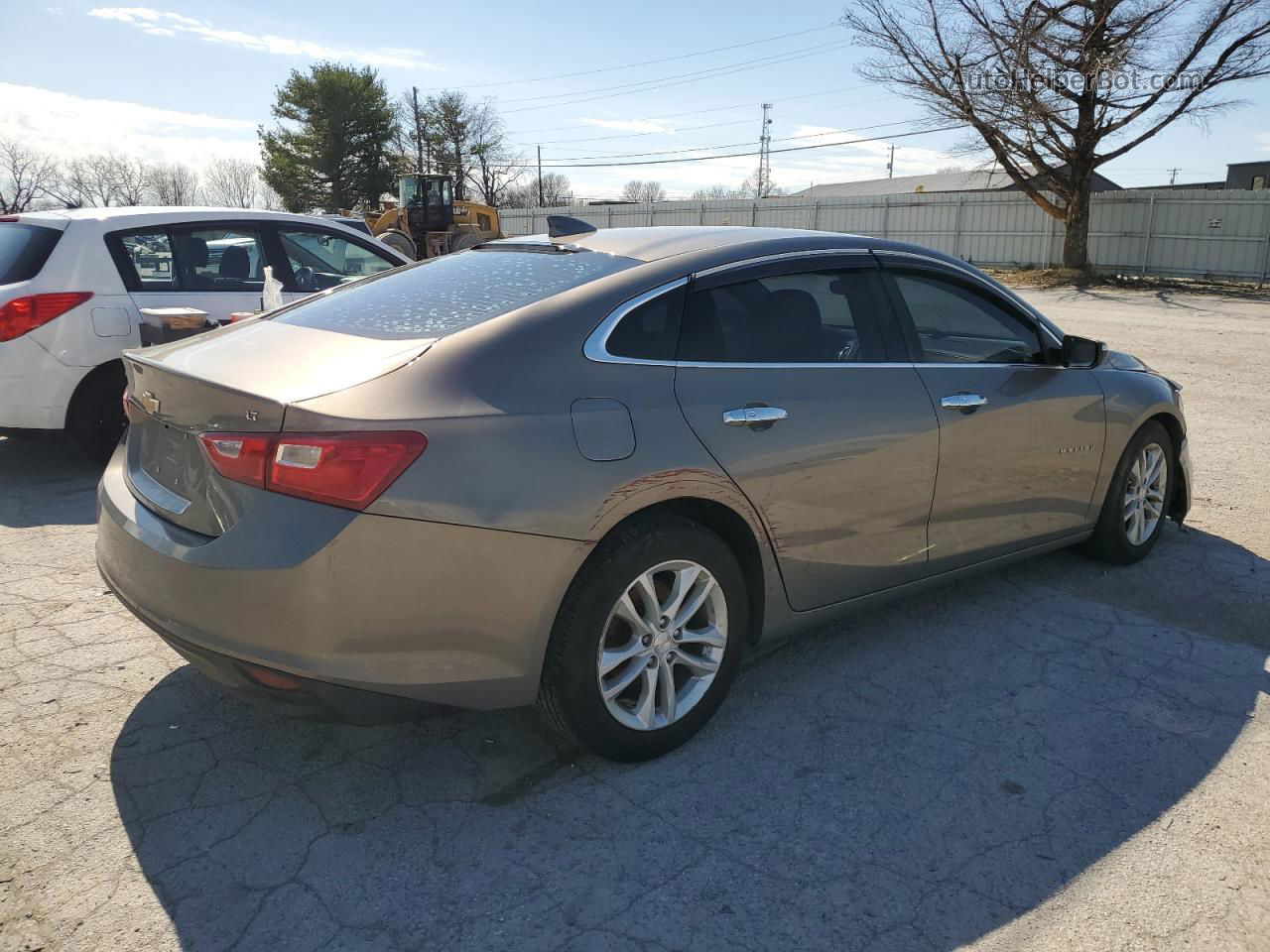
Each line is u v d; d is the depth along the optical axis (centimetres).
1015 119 2486
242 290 618
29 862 240
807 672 348
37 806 263
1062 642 375
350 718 246
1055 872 243
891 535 338
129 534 265
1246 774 287
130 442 306
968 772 286
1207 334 1462
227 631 237
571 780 279
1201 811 269
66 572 431
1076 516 417
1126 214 2655
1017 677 346
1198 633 385
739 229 342
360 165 5434
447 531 238
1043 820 264
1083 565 456
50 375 546
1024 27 2377
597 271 299
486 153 6284
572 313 276
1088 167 2530
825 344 324
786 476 301
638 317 286
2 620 381
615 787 276
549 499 250
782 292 320
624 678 277
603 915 226
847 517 322
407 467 234
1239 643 376
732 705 324
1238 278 2486
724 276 308
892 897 233
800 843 253
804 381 311
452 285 313
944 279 368
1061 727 312
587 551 258
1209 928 224
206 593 238
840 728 310
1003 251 2989
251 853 246
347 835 254
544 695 268
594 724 271
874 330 339
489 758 291
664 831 257
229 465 241
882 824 261
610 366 273
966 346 370
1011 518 384
